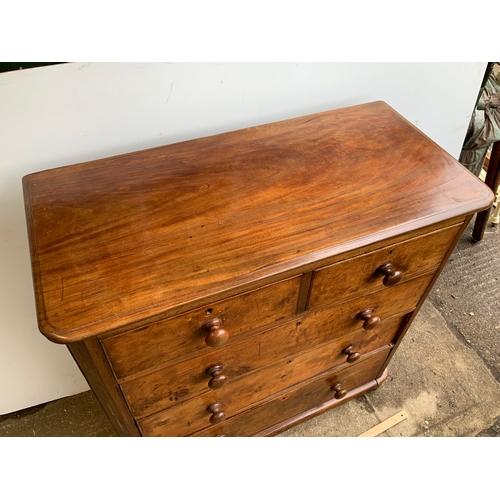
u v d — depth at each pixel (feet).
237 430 4.12
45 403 5.08
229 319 2.71
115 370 2.59
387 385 5.23
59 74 2.93
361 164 3.20
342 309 3.32
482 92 5.32
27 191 2.93
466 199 2.96
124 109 3.29
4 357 4.31
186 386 3.12
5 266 3.66
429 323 5.80
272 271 2.49
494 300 6.02
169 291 2.38
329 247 2.63
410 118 4.72
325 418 4.95
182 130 3.64
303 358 3.65
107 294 2.35
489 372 5.36
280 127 3.55
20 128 3.05
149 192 2.94
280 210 2.84
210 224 2.74
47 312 2.26
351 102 4.19
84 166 3.13
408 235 2.90
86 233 2.66
